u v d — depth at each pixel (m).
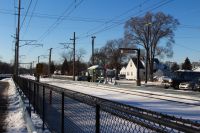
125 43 88.12
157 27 86.12
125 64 135.00
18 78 40.88
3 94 32.16
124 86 52.00
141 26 86.44
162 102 24.00
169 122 3.24
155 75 115.75
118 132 4.45
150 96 29.48
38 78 28.83
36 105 14.98
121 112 4.32
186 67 140.75
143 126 3.72
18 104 21.23
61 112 7.75
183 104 22.42
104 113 4.91
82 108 6.08
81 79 82.81
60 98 8.05
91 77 77.06
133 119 3.98
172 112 17.73
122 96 30.31
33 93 16.47
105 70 70.69
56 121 8.69
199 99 25.11
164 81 48.84
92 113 5.52
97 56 134.25
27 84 22.67
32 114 14.56
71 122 6.84
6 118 15.09
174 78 46.81
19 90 29.34
